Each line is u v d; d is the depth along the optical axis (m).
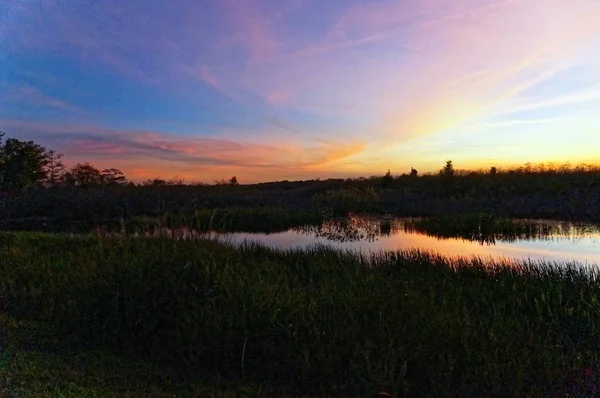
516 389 4.66
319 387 4.85
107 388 4.42
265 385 4.87
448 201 25.41
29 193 22.12
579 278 8.23
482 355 5.09
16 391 4.06
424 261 9.96
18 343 5.46
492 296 7.68
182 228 11.16
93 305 6.16
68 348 5.47
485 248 14.09
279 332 5.50
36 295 7.06
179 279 6.41
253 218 20.17
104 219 19.64
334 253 10.78
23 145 27.02
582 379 4.84
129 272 6.69
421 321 5.82
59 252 9.93
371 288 7.28
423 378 4.91
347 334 5.49
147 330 5.67
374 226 19.56
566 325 6.35
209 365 5.22
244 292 6.25
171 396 4.41
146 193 22.55
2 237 11.38
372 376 4.72
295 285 7.79
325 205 25.92
